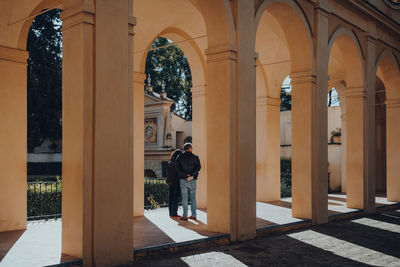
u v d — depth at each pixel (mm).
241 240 7680
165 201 12734
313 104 9820
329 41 10641
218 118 7707
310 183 9680
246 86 7938
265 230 8359
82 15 5395
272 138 13750
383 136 19422
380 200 15164
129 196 5824
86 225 5332
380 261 6406
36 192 10578
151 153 25094
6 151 8047
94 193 5398
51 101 24266
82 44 5395
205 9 7719
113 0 5699
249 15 8062
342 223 10258
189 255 6445
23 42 8391
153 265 5777
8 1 7840
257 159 13734
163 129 24875
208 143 7816
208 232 7605
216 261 6117
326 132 10266
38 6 8398
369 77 12844
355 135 12461
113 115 5660
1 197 7883
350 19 11906
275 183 13773
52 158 25938
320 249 7156
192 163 9172
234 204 7617
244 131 7859
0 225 7773
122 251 5711
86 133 5391
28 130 24109
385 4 14258
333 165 18922
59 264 5090
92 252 5391
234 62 7715
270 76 13625
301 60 9867
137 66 10508
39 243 6496
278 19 9711
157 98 24953
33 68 23562
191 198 9250
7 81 8156
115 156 5664
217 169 7680
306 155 9750
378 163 19359
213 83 7785
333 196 16344
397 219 11156
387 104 15055
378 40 13805
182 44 11828
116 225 5637
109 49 5633
